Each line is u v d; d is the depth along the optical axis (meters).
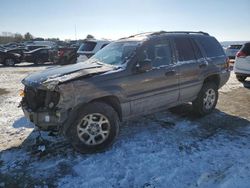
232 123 5.61
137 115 4.81
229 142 4.63
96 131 4.22
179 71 5.25
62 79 3.95
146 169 3.77
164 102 5.15
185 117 5.97
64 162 3.99
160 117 5.96
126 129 5.25
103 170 3.76
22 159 4.11
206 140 4.73
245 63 9.84
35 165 3.93
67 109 3.89
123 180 3.52
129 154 4.20
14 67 19.70
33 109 4.13
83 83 3.99
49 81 3.96
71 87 3.88
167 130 5.20
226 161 3.96
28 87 4.31
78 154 4.23
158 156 4.13
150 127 5.36
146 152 4.27
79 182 3.49
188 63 5.46
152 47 4.95
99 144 4.25
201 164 3.88
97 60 5.18
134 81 4.52
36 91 4.08
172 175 3.61
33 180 3.56
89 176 3.62
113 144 4.55
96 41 12.85
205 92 5.89
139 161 3.99
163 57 5.10
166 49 5.19
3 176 3.66
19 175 3.68
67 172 3.73
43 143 4.55
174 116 6.03
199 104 5.89
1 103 7.50
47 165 3.92
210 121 5.73
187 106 6.75
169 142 4.64
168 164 3.89
